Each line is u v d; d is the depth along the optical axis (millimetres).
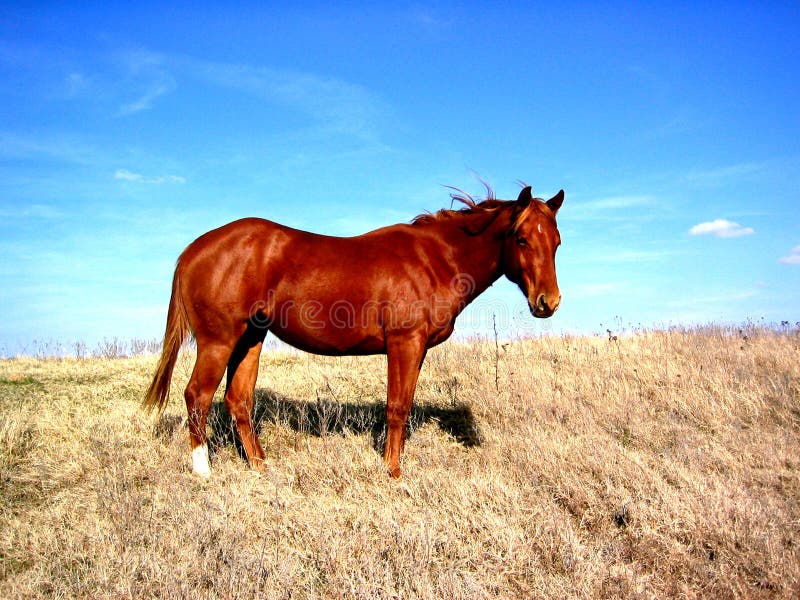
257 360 5367
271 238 4891
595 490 4680
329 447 5309
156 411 6410
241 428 5215
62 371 8172
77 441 5504
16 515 4227
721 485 4707
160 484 4590
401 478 4871
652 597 3436
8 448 5219
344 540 3854
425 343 5023
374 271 4891
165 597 3240
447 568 3668
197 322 4887
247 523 4074
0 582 3400
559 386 7602
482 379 7879
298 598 3357
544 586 3518
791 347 8750
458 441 6059
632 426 6262
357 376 8227
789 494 4738
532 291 4859
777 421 6512
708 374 7660
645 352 8984
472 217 5117
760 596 3488
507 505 4363
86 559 3676
